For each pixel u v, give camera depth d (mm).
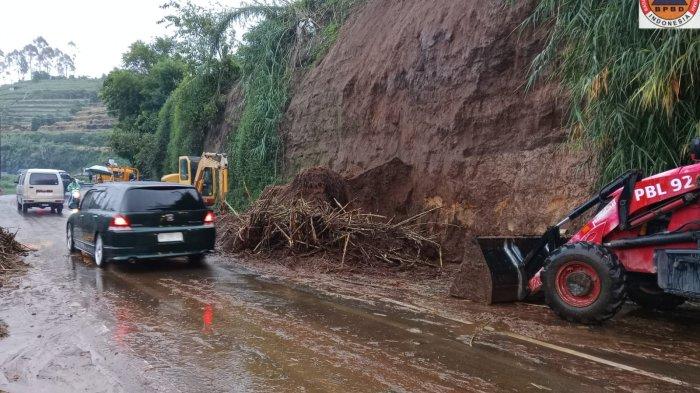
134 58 41531
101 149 70562
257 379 4922
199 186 22156
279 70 21109
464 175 11750
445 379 4910
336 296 8266
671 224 6469
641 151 7770
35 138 79375
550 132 10500
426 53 13523
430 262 11055
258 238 12234
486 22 12070
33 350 5707
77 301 7883
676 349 5746
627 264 6691
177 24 26703
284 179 19328
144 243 10430
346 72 17219
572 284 6629
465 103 12102
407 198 12977
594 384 4789
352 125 16203
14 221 21516
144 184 10758
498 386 4754
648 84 6934
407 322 6773
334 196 12945
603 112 7977
